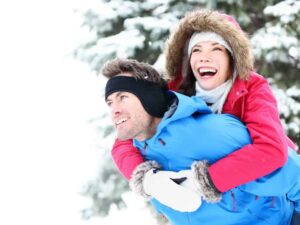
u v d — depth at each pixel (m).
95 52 5.52
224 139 2.04
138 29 5.44
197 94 2.28
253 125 2.06
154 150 2.16
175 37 2.33
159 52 5.47
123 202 7.24
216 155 2.05
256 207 2.17
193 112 2.06
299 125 4.95
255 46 4.98
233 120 2.09
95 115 6.25
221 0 5.16
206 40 2.21
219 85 2.23
